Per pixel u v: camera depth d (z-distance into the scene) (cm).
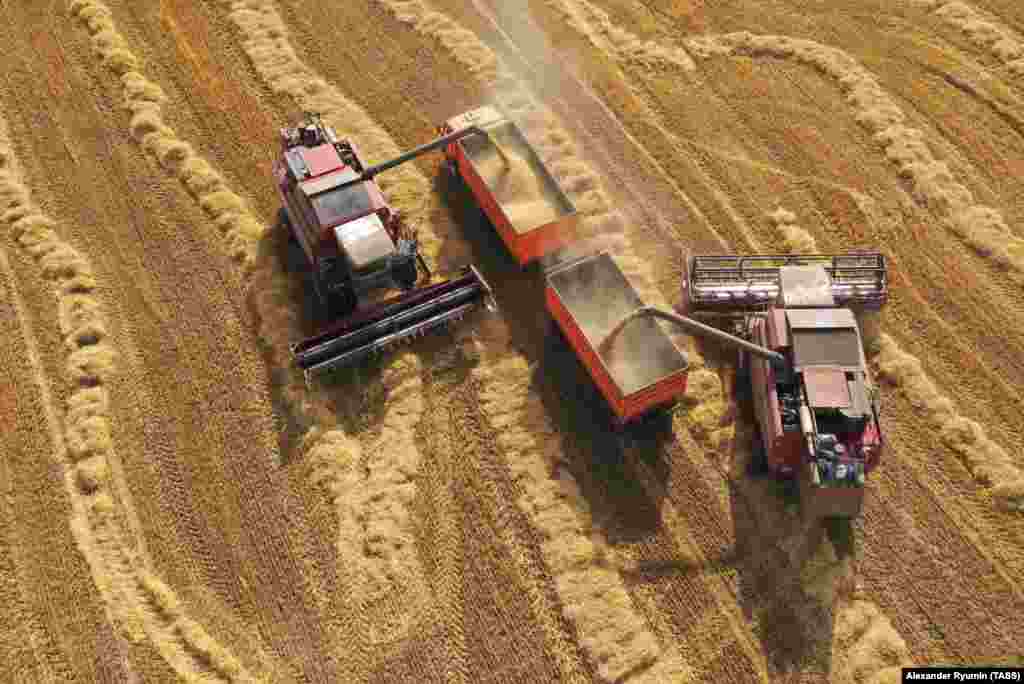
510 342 2259
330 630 1864
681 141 2683
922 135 2650
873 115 2695
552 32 2995
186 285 2400
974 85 2770
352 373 2217
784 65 2869
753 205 2525
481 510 2005
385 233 2180
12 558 1966
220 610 1897
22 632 1872
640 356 2081
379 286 2270
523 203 2369
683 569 1908
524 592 1894
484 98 2808
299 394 2180
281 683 1803
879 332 2245
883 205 2505
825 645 1802
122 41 2969
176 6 3097
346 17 3061
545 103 2789
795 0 3055
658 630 1841
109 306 2359
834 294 2211
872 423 1889
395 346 2256
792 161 2619
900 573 1884
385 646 1841
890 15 2991
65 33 3011
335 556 1955
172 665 1823
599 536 1958
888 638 1800
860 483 1820
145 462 2095
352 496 2028
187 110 2798
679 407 2138
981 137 2645
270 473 2075
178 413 2169
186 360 2258
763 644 1811
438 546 1961
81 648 1852
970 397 2141
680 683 1770
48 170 2648
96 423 2130
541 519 1978
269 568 1945
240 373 2233
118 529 1995
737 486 2012
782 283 2088
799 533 1939
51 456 2109
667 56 2902
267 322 2302
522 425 2119
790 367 1972
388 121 2764
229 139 2719
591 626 1836
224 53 2953
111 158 2673
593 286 2205
